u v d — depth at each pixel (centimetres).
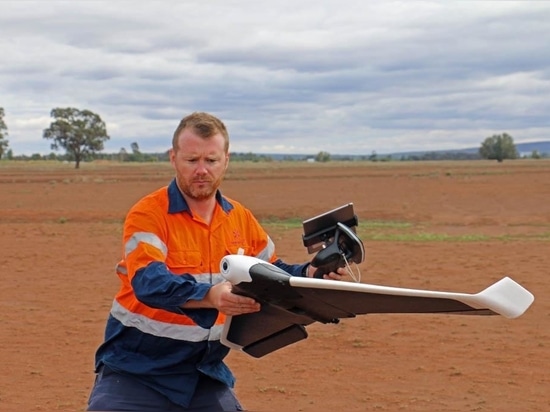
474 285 1420
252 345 399
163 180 5881
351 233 386
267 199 3991
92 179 5953
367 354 973
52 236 2316
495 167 9062
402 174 6769
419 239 2150
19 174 7356
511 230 2561
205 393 426
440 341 1028
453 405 782
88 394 825
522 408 771
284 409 772
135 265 390
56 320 1172
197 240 406
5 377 884
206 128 396
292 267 424
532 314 1175
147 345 412
